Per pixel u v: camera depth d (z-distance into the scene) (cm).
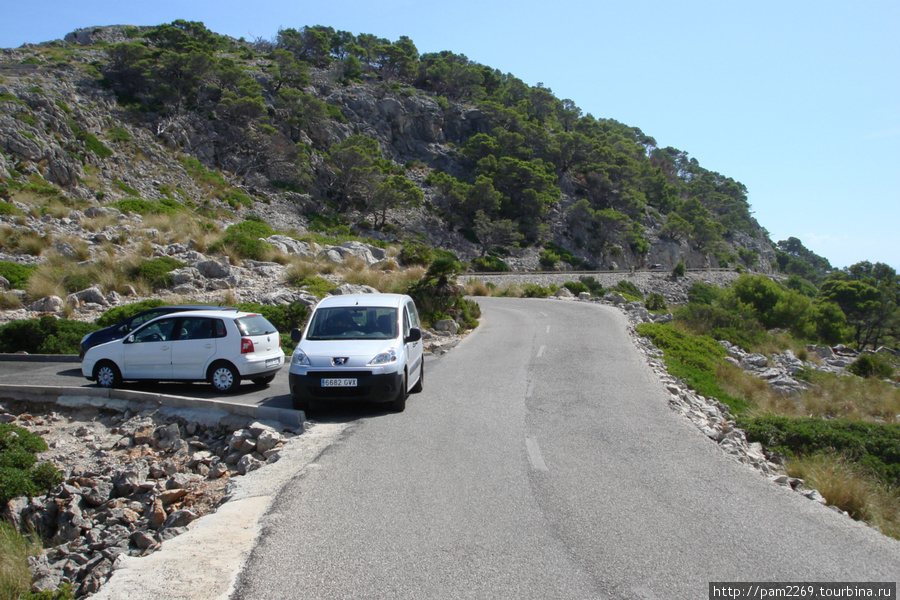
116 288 2075
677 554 469
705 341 2256
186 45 8994
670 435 834
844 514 607
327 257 3161
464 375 1291
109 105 7169
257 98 8325
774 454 1008
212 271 2359
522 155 11544
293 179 8144
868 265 8556
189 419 984
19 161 4153
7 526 734
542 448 760
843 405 1789
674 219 12469
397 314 1045
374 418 914
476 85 13862
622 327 2142
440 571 432
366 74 13200
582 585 414
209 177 6788
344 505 565
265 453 796
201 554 464
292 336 1046
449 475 653
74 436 1027
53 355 1571
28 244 2336
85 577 600
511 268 8375
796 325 4797
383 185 8206
